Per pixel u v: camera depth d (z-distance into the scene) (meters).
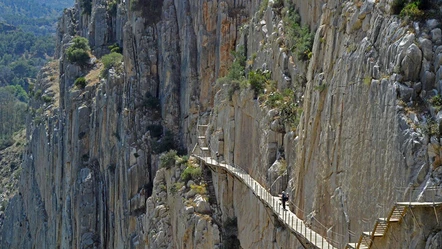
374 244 42.09
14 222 148.75
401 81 42.41
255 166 64.94
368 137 44.59
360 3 48.84
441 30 42.22
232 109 71.69
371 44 46.06
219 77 87.25
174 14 100.50
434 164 39.31
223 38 87.94
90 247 107.38
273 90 65.06
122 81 106.81
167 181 82.62
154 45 102.94
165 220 79.88
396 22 44.28
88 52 128.25
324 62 53.00
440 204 37.78
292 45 63.69
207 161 74.94
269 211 58.16
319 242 48.31
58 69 153.12
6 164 183.12
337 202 47.78
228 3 88.81
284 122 60.72
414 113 41.09
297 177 55.25
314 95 53.25
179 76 98.31
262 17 73.62
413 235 39.25
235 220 69.94
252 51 74.44
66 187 117.19
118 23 126.00
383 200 42.28
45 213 131.75
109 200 104.81
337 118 49.06
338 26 51.41
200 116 90.69
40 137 136.25
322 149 51.03
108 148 106.56
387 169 42.16
